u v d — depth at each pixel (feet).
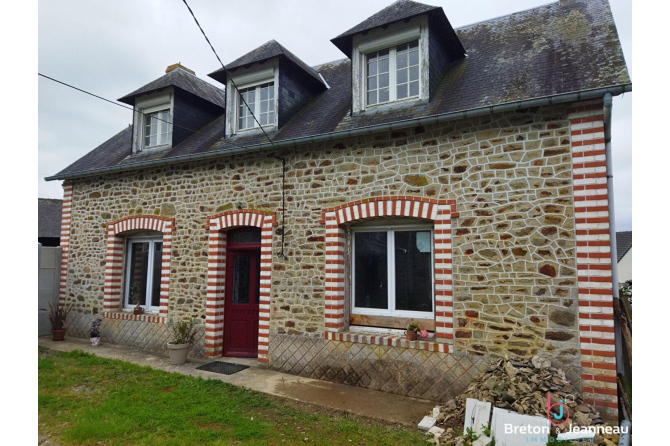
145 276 29.32
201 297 25.22
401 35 21.31
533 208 16.67
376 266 21.11
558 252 16.08
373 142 20.39
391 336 19.38
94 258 30.27
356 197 20.58
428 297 19.63
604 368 14.94
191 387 18.81
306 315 21.40
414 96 21.17
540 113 16.87
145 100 30.86
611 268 15.29
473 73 21.29
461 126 18.37
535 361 15.70
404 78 21.71
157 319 26.66
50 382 19.16
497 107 16.56
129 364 22.45
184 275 25.96
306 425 15.07
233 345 25.12
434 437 14.03
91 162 32.89
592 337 15.21
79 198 31.68
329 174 21.49
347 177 20.94
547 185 16.51
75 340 29.60
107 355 25.18
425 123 18.10
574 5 23.54
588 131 15.92
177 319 25.91
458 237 17.98
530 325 16.30
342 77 29.25
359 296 21.34
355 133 19.65
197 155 24.80
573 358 15.48
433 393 17.76
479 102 18.26
